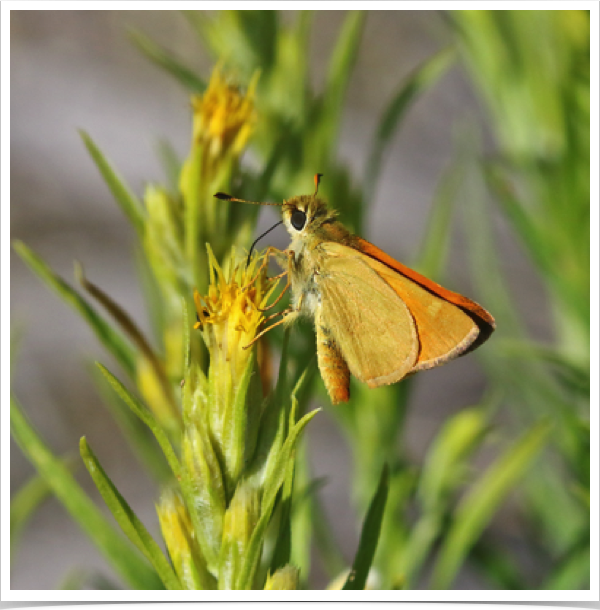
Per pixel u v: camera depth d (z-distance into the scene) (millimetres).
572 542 241
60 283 227
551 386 253
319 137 242
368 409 245
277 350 236
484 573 250
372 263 236
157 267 227
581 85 242
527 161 249
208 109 226
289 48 242
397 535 242
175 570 217
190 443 217
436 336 236
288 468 216
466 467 248
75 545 350
